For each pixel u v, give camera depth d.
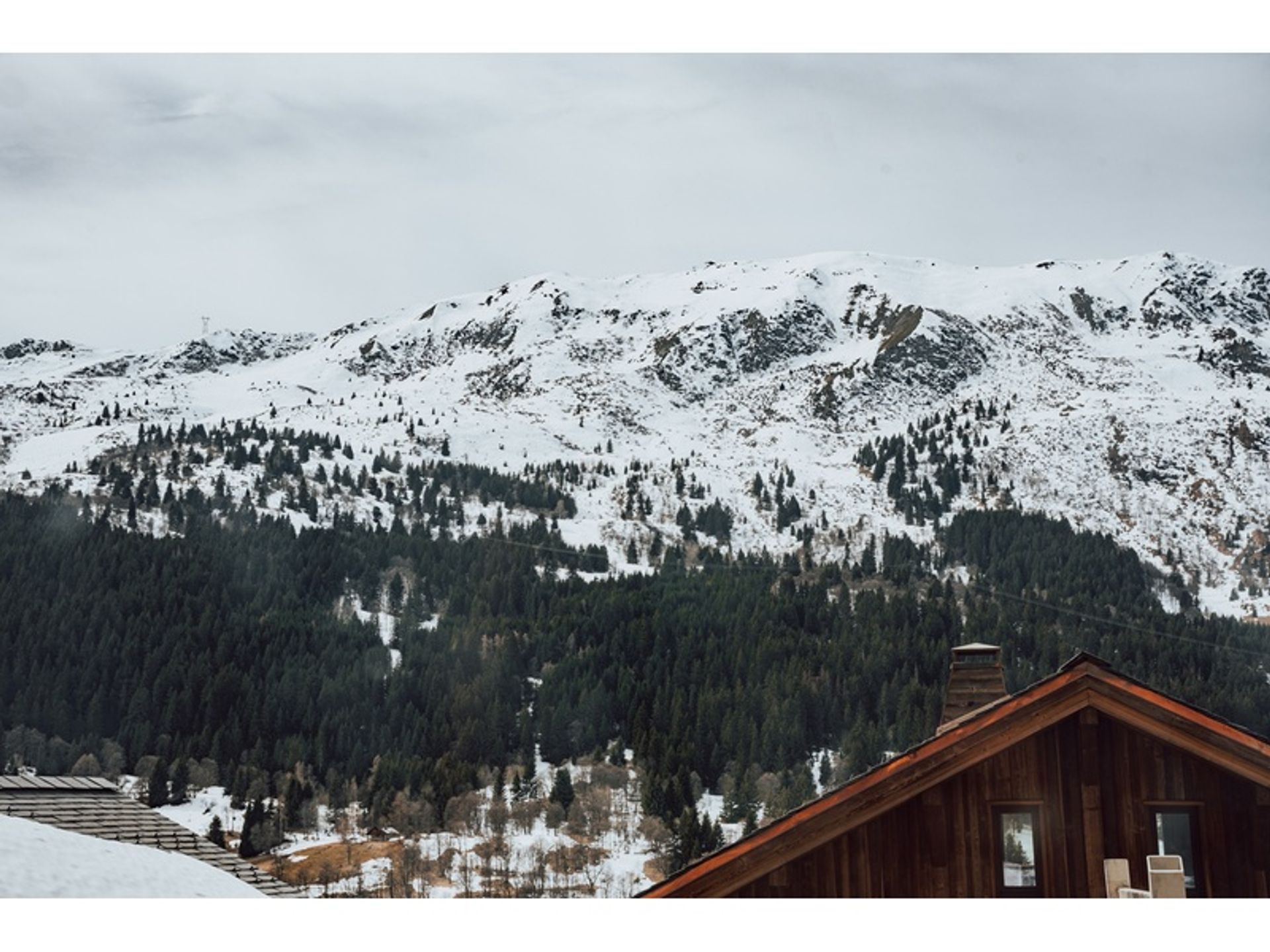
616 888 114.38
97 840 17.31
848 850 16.86
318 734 155.50
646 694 162.12
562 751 153.38
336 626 189.62
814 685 159.88
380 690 168.50
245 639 180.75
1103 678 16.72
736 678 163.62
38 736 153.88
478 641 186.25
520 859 122.38
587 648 185.00
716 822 130.75
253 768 148.38
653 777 137.38
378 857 123.88
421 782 141.38
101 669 169.25
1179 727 16.58
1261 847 16.33
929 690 150.88
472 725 153.25
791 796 131.75
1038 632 186.50
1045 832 16.61
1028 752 16.89
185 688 163.62
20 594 182.25
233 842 129.75
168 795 142.88
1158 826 16.59
